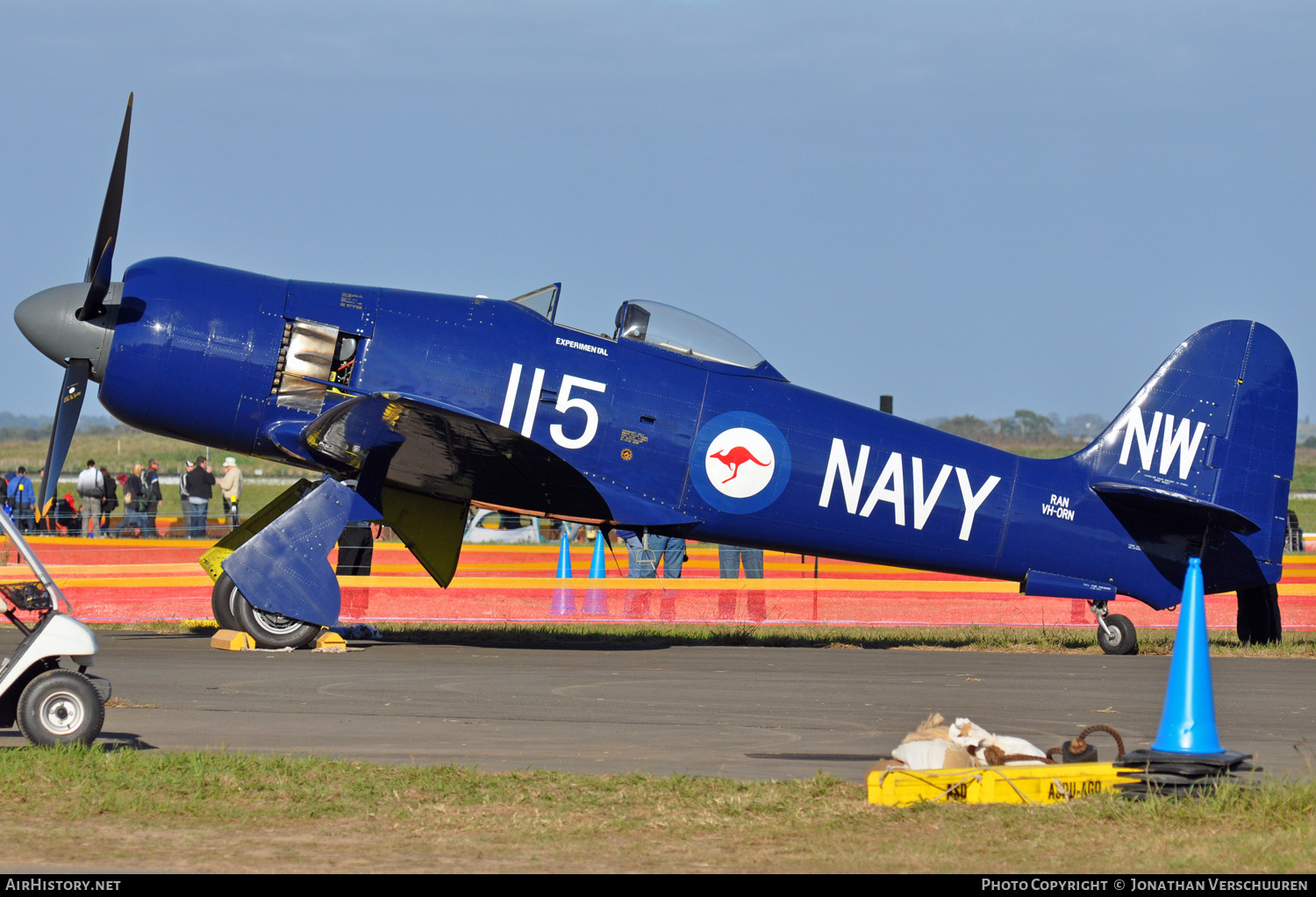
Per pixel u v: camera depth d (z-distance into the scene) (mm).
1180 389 54062
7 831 21219
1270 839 21406
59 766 24641
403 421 44656
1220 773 25078
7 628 54594
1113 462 54156
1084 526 53750
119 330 47250
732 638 54906
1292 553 104875
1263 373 54062
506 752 28859
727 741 30828
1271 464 54000
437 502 51406
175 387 47562
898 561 53875
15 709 27359
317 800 23500
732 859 20406
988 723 34031
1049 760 26531
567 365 49781
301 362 48188
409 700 36250
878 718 34594
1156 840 21547
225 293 48312
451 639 53031
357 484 48219
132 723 31438
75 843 20672
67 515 90875
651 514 50781
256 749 28562
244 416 48156
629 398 50312
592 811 23094
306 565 45062
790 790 24766
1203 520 53562
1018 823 22594
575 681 40844
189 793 23703
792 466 52000
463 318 49438
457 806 23297
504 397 49062
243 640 47406
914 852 20812
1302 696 39844
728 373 51781
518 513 51406
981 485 53375
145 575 66500
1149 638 58875
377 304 49094
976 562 53656
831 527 52656
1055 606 73875
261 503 133625
